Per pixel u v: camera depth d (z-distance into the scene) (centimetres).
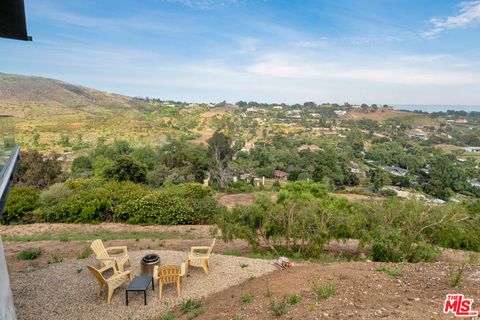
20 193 1529
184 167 3747
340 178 5125
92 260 803
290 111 17175
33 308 562
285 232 980
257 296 509
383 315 366
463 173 5262
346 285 488
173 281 618
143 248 981
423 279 501
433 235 1005
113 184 1706
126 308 572
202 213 1532
